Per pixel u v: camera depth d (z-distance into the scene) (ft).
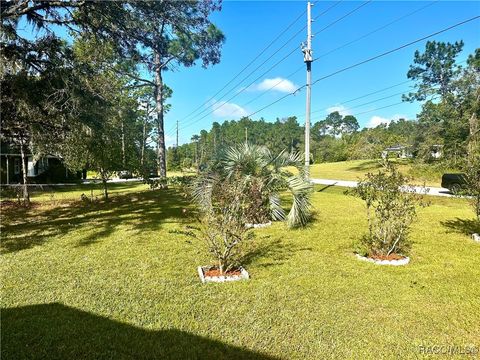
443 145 89.35
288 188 26.68
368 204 19.02
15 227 25.59
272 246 20.44
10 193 48.26
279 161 27.48
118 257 17.80
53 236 22.56
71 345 9.36
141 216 30.68
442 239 22.77
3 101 23.36
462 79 88.33
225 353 9.16
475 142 28.07
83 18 25.68
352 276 15.24
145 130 109.09
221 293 13.15
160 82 59.31
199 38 33.63
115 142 43.06
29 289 13.25
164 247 19.85
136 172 52.70
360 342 9.82
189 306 11.93
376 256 18.03
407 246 20.61
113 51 30.27
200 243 20.63
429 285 14.24
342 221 28.78
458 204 40.37
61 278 14.52
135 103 82.23
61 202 41.63
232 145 28.91
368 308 12.02
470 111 84.64
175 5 25.39
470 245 21.15
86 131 25.73
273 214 27.63
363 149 130.52
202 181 25.67
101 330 10.18
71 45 28.63
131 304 12.00
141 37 27.43
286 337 10.01
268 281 14.48
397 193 18.45
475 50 87.76
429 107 100.07
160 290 13.37
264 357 9.01
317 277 15.03
